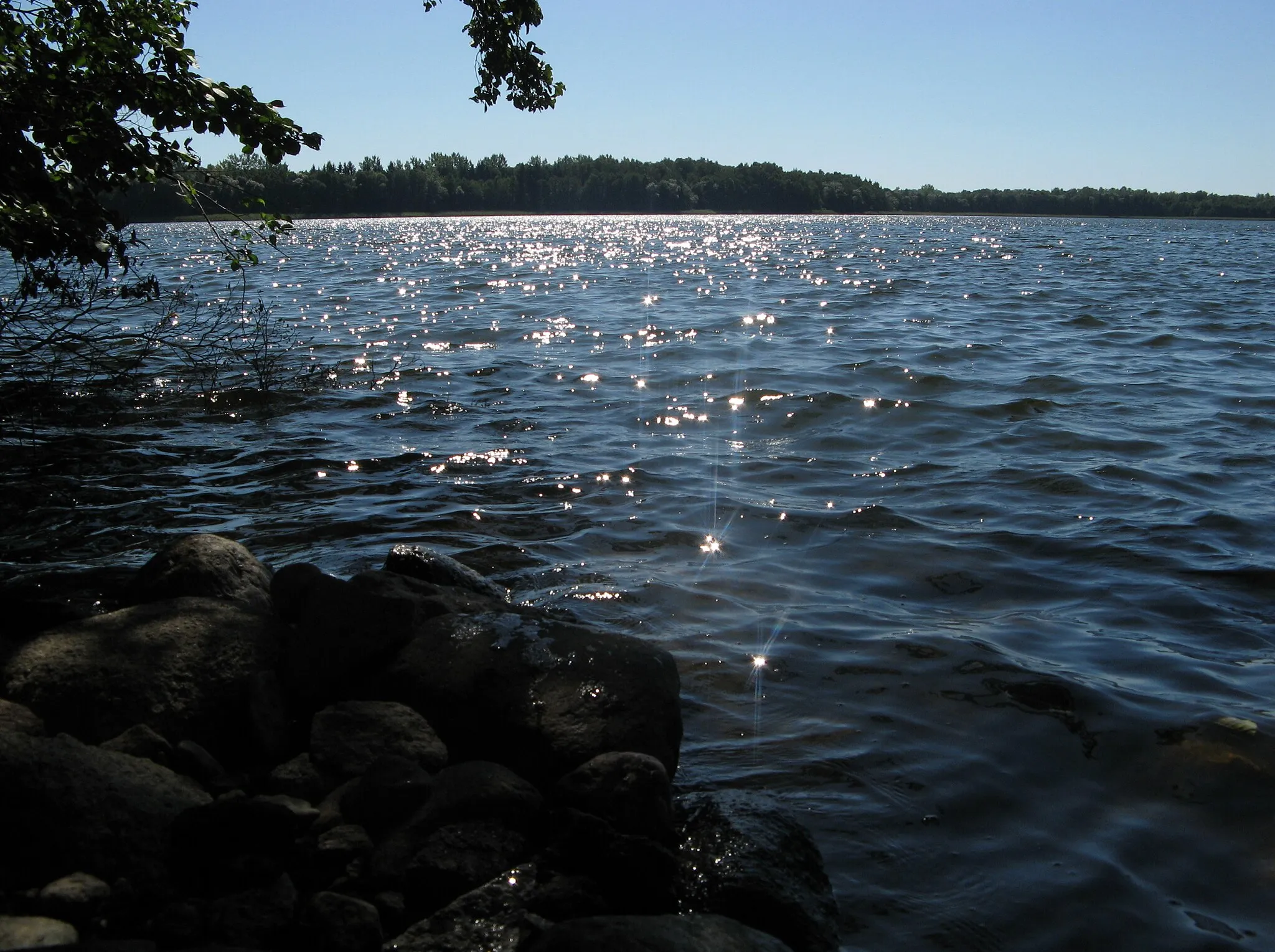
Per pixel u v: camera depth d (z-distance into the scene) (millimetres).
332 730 3760
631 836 3279
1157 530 6840
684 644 5188
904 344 14633
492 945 2943
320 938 2895
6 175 7883
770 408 10492
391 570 5156
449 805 3379
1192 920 3270
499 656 4094
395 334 16078
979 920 3260
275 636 4301
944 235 66312
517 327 16750
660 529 6945
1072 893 3383
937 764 4133
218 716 3928
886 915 3275
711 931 2914
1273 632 5336
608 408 10656
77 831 3123
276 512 7254
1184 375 12227
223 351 13461
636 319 17781
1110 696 4637
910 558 6406
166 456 8773
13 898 2957
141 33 8250
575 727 3805
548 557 6387
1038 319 17688
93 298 10414
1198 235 69250
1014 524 7016
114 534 6762
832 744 4285
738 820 3531
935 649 5137
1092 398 10969
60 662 3893
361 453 8859
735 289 24062
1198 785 3990
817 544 6668
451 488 7859
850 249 46094
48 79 7973
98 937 2898
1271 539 6676
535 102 10922
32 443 8930
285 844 3271
